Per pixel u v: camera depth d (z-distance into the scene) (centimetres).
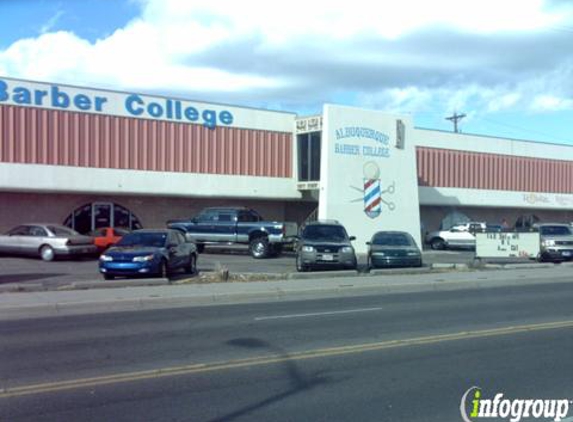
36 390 695
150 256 1852
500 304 1472
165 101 3266
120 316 1281
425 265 2461
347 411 624
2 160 2817
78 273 2095
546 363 836
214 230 2922
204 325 1148
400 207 3709
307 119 3597
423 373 780
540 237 2794
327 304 1479
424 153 4353
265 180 3588
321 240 2305
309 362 838
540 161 5056
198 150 3362
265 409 629
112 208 3203
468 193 4591
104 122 3086
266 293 1611
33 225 2609
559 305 1454
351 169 3500
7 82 2833
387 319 1225
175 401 655
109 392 689
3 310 1302
